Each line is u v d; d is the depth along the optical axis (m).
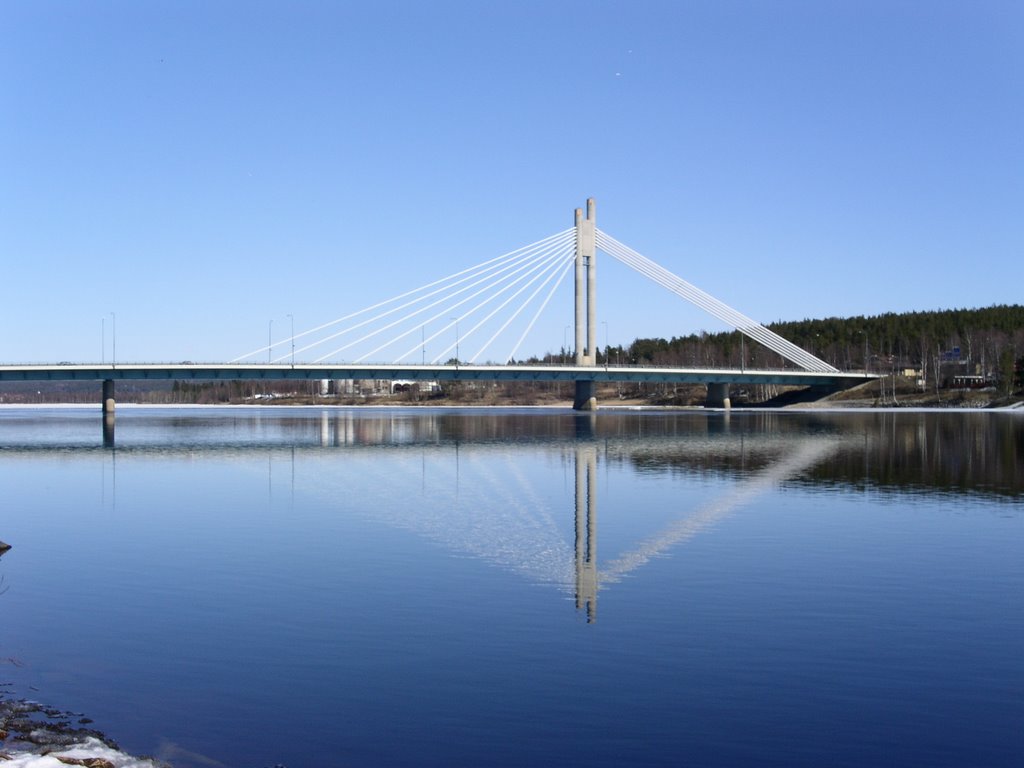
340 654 22.69
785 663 21.94
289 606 27.06
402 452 85.69
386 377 158.00
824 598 27.77
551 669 21.56
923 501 48.59
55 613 26.41
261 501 50.59
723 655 22.48
